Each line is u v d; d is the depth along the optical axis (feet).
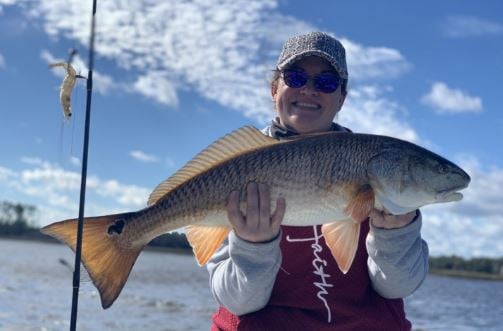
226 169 2.75
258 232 2.63
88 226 2.79
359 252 3.00
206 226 2.80
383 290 2.96
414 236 2.81
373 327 2.93
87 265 2.77
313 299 2.91
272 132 3.25
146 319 11.82
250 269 2.69
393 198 2.78
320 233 3.01
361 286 2.98
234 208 2.65
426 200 2.83
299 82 3.13
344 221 2.78
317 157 2.74
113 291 2.77
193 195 2.79
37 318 10.96
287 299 2.92
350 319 2.91
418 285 2.98
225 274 2.85
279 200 2.63
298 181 2.71
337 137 2.80
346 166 2.76
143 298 15.70
